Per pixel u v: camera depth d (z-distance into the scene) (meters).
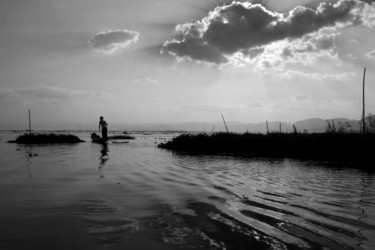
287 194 6.12
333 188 6.84
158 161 12.81
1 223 4.02
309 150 16.30
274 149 17.78
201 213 4.61
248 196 5.89
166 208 4.89
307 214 4.63
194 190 6.42
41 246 3.26
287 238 3.59
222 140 20.72
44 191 6.11
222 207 4.99
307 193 6.24
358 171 9.97
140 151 19.00
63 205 4.99
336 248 3.30
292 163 12.41
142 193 6.03
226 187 6.84
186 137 23.39
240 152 18.02
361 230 3.90
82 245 3.30
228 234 3.70
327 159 13.78
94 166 10.45
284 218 4.40
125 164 11.27
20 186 6.64
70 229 3.81
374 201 5.53
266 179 8.12
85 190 6.25
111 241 3.43
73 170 9.35
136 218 4.32
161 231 3.78
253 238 3.57
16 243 3.33
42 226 3.92
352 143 15.45
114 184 7.00
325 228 3.97
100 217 4.35
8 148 20.83
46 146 23.59
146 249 3.21
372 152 14.12
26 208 4.78
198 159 14.04
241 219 4.32
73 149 20.05
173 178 8.05
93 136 33.72
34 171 9.06
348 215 4.58
